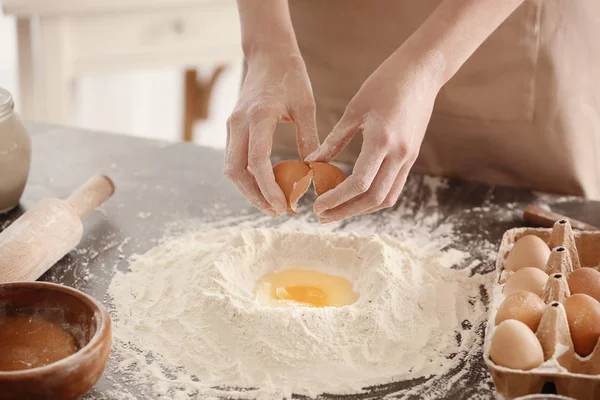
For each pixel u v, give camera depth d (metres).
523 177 1.70
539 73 1.59
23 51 2.53
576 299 1.02
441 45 1.18
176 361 1.08
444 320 1.18
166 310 1.20
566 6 1.55
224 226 1.48
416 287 1.24
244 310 1.13
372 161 1.08
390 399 1.01
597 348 0.98
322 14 1.68
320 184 1.14
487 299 1.24
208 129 3.61
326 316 1.12
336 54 1.70
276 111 1.19
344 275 1.29
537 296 1.04
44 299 1.02
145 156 1.76
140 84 3.67
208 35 2.73
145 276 1.29
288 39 1.31
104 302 1.22
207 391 1.02
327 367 1.06
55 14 2.42
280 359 1.07
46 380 0.89
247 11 1.35
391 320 1.15
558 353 0.97
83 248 1.38
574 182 1.67
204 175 1.68
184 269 1.29
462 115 1.66
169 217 1.50
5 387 0.87
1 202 1.47
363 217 1.51
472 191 1.62
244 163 1.18
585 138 1.65
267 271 1.29
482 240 1.43
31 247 1.23
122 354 1.09
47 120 2.58
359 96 1.14
